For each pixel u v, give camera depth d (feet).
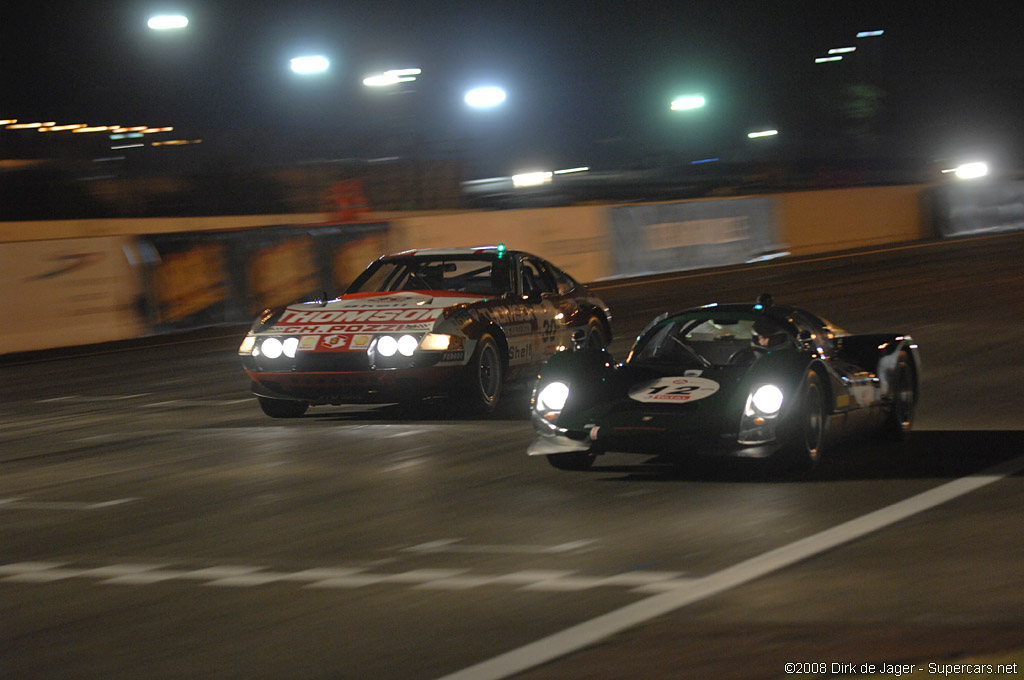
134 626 23.72
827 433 37.58
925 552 26.76
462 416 53.21
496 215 131.23
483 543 29.76
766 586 24.49
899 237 183.52
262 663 21.12
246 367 53.26
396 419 53.11
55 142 146.82
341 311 53.57
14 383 76.54
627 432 36.24
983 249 154.71
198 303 107.04
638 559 27.35
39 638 23.25
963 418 47.55
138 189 149.07
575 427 37.29
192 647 22.21
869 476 36.04
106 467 43.96
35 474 43.19
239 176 155.53
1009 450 39.96
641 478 37.22
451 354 51.16
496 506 34.19
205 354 87.86
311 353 51.60
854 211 176.65
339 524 32.76
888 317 91.61
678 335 42.27
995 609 22.38
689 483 36.04
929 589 23.84
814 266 144.87
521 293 57.31
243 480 40.06
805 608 22.85
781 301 108.99
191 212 150.82
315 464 42.60
